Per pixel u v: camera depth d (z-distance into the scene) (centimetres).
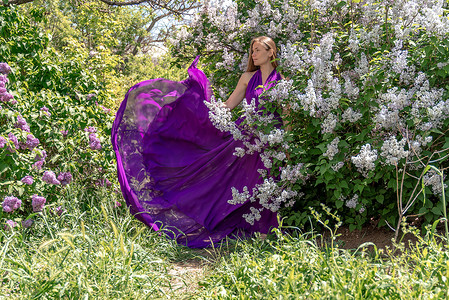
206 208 395
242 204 384
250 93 407
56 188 382
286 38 443
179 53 537
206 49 527
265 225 390
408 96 301
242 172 399
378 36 340
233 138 385
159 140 412
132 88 412
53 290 208
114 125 402
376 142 316
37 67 464
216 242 383
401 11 338
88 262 233
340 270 210
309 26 442
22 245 280
